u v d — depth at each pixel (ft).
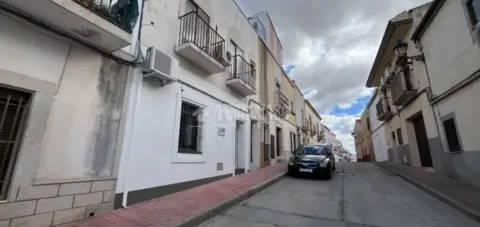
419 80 31.01
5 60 10.44
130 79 15.96
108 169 14.10
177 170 19.61
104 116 14.14
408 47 33.68
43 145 11.30
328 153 34.73
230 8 32.14
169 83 18.72
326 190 23.25
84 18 11.69
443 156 25.77
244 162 32.35
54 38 12.26
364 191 22.65
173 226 11.80
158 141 17.78
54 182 11.52
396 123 44.91
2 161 10.28
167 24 19.80
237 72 32.42
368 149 88.53
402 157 42.70
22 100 11.06
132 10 15.57
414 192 21.65
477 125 19.94
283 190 23.25
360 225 13.48
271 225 13.39
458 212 15.49
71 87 12.69
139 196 15.83
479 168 19.86
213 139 25.12
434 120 27.37
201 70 24.23
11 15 10.68
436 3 24.31
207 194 18.71
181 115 21.33
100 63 14.24
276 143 47.67
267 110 42.65
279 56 57.72
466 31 20.68
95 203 13.19
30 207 10.62
